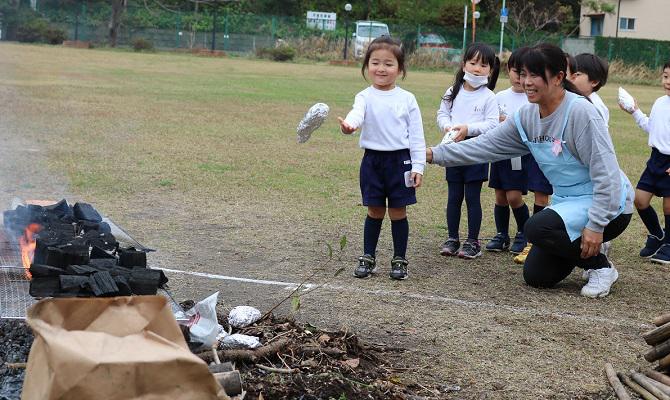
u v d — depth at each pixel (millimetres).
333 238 6672
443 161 5570
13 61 27422
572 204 5344
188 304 4441
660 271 6207
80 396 2484
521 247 6562
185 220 7027
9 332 3650
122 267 3865
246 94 19766
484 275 5871
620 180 5172
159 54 39062
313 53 42219
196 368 2607
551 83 5109
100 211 7152
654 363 4160
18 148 10211
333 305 4902
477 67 6312
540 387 3852
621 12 52094
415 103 5621
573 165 5312
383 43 5547
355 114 5387
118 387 2516
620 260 6508
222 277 5367
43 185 8102
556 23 50312
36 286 3613
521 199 6547
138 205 7508
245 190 8469
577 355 4285
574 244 5305
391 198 5586
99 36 43375
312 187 8797
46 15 42906
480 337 4473
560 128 5211
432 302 5086
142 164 9594
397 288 5383
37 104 15031
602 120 5191
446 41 44062
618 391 3779
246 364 3689
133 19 44531
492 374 3971
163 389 2574
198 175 9117
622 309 5172
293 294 4691
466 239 6949
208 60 36844
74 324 2717
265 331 4078
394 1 52594
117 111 14719
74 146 10625
